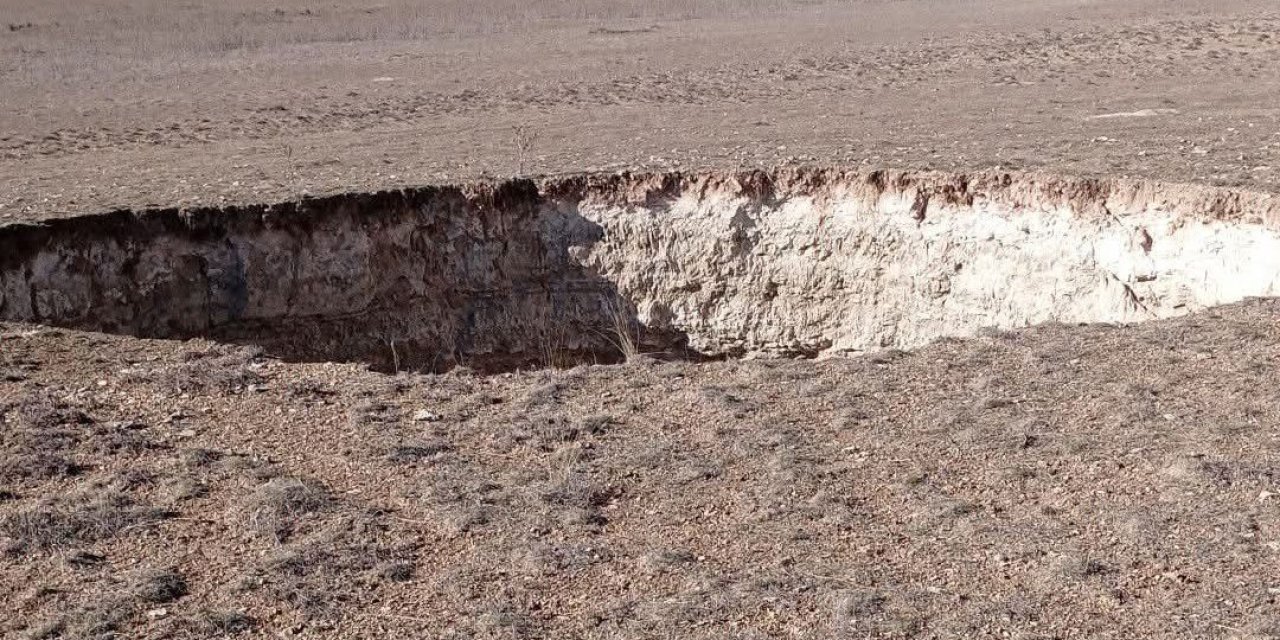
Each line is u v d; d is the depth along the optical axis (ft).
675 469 28.91
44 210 50.26
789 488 27.61
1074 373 34.09
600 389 34.63
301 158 70.18
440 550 25.39
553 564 24.54
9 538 25.85
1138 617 21.88
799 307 57.67
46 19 171.94
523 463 29.60
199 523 26.71
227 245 51.70
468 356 57.47
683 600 23.04
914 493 27.14
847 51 124.77
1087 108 80.59
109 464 29.94
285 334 53.36
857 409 32.12
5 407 32.96
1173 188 48.98
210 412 33.14
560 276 58.54
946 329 54.70
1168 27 129.70
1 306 45.88
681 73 112.88
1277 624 21.24
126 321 49.39
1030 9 161.27
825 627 21.98
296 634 22.36
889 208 55.47
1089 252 50.67
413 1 191.42
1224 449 28.58
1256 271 45.91
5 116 94.63
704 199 57.93
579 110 92.22
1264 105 77.87
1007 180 53.06
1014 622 21.85
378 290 55.11
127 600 23.35
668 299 58.75
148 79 117.91
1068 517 25.79
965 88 96.37
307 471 29.25
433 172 61.41
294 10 181.88
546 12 176.04
